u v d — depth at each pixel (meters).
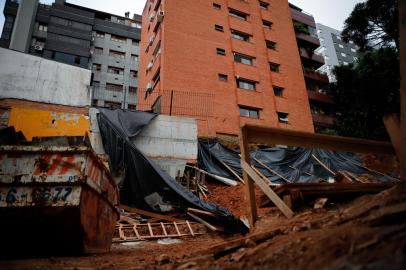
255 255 2.69
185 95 23.34
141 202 12.72
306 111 29.55
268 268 2.21
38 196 4.39
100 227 5.71
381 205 2.57
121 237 9.19
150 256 5.55
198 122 22.80
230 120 24.42
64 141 5.10
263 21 32.41
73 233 4.64
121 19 45.75
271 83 28.67
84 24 39.66
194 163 17.03
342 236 2.15
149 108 26.09
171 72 23.61
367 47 28.77
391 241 1.72
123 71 41.53
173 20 25.78
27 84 15.40
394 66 25.95
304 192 4.14
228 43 27.91
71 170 4.62
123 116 15.99
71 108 15.83
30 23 37.06
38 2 39.25
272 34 31.83
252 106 26.28
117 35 43.16
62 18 38.69
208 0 28.89
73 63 37.22
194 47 25.62
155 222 11.20
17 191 4.36
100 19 42.78
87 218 4.91
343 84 29.31
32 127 14.36
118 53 42.47
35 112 14.62
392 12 25.75
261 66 28.89
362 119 28.89
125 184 13.34
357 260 1.65
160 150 16.59
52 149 4.62
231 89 25.80
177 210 12.15
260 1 33.38
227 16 29.30
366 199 3.34
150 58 28.98
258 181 4.34
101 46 41.66
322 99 32.47
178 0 26.86
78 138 5.15
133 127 15.84
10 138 5.37
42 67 16.03
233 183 15.98
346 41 29.44
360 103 27.89
